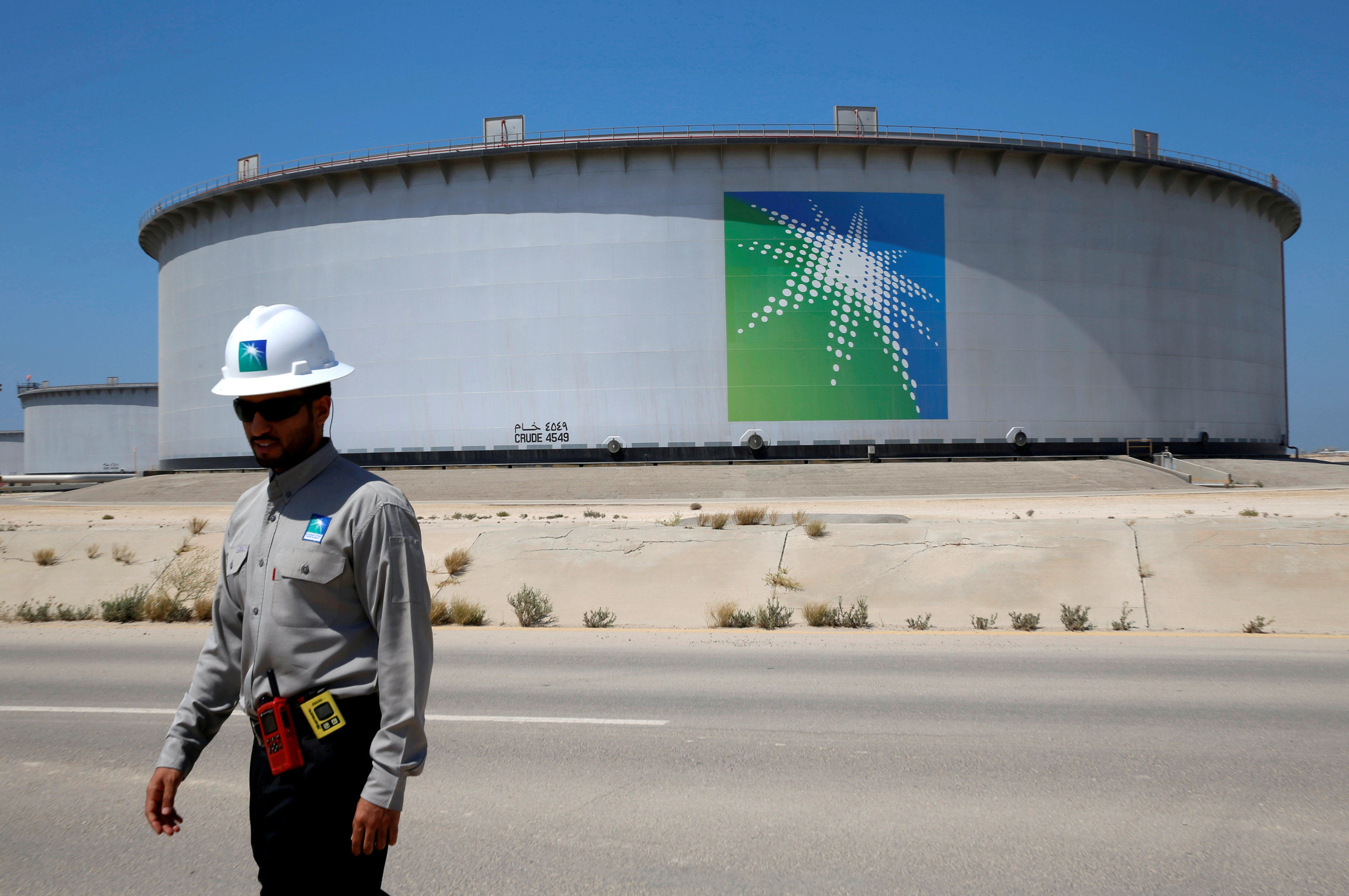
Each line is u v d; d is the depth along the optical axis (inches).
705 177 1913.1
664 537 628.1
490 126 1974.7
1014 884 170.7
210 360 2228.1
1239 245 2284.7
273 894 108.7
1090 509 1096.2
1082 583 526.9
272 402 112.9
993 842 190.4
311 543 111.0
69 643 468.1
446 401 1955.0
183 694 346.0
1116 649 412.5
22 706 326.0
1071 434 1990.7
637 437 1892.2
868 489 1588.3
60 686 361.1
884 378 1900.8
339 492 114.1
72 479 3403.1
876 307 1909.4
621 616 533.6
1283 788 223.1
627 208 1916.8
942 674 359.9
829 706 308.3
